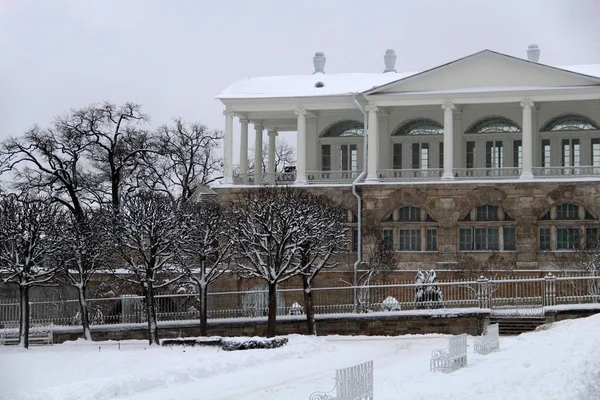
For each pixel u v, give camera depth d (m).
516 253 71.25
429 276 63.00
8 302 65.94
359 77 80.50
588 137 75.62
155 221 57.38
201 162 97.75
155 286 57.62
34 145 85.06
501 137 77.31
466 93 73.25
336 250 65.31
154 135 94.12
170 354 48.72
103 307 65.25
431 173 75.94
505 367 33.75
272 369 41.75
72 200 84.81
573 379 28.53
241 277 61.22
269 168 85.06
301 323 60.12
